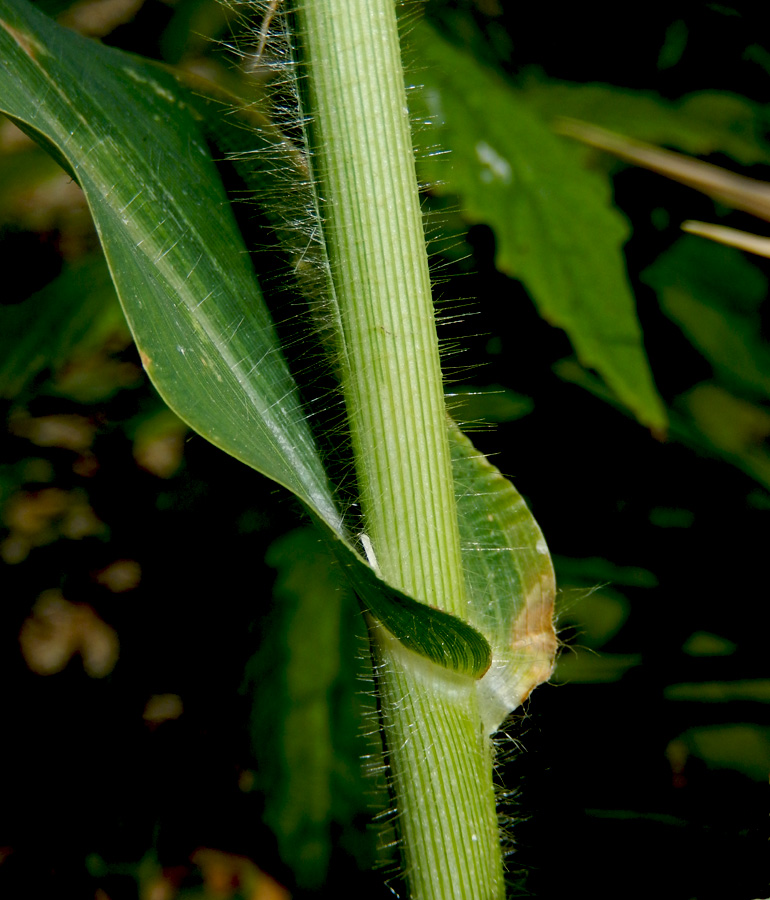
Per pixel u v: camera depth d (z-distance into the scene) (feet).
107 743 1.39
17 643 1.46
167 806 1.35
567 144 1.13
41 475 1.46
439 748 0.62
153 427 1.31
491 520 0.67
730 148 1.17
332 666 1.03
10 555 1.47
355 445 0.61
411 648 0.61
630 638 1.08
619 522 1.16
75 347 1.16
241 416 0.61
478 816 0.62
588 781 1.01
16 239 1.30
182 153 0.67
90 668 1.44
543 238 0.94
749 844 0.85
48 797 1.39
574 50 1.33
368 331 0.60
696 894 0.83
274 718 1.03
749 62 1.31
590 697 1.05
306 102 0.60
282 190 0.67
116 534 1.42
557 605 1.10
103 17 1.25
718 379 1.22
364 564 0.58
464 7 1.24
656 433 0.91
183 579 1.34
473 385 1.19
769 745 0.99
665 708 1.03
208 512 1.26
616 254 0.94
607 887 0.89
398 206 0.60
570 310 0.92
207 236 0.65
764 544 1.11
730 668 1.03
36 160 1.27
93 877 1.33
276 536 1.19
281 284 0.66
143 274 0.60
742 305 1.23
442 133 0.97
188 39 1.22
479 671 0.62
